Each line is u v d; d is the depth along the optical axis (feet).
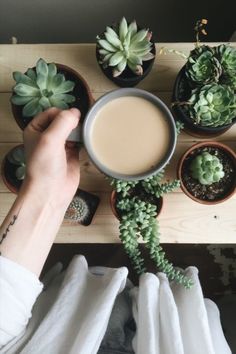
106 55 1.68
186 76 1.69
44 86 1.61
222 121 1.65
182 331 1.73
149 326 1.62
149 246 1.66
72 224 1.81
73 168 1.63
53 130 1.35
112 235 1.81
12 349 1.56
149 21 2.69
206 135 1.78
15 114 1.76
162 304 1.69
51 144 1.36
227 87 1.61
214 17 2.66
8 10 2.59
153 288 1.69
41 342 1.57
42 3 2.53
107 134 1.48
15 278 1.39
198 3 2.56
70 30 2.74
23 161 1.70
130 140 1.48
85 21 2.67
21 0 2.52
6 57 1.89
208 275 2.77
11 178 1.78
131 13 2.62
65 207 1.60
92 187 1.82
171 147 1.47
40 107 1.61
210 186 1.74
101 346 1.87
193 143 1.82
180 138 1.83
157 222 1.67
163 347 1.65
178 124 1.67
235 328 2.16
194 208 1.81
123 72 1.77
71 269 1.79
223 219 1.80
